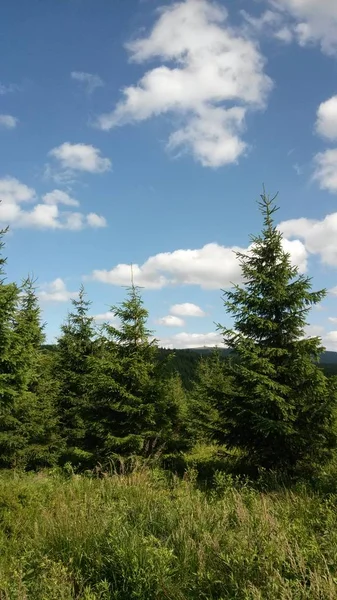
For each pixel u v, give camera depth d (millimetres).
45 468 15859
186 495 7230
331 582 3496
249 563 3973
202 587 3982
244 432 10930
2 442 15852
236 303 11789
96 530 5414
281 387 10258
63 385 19109
